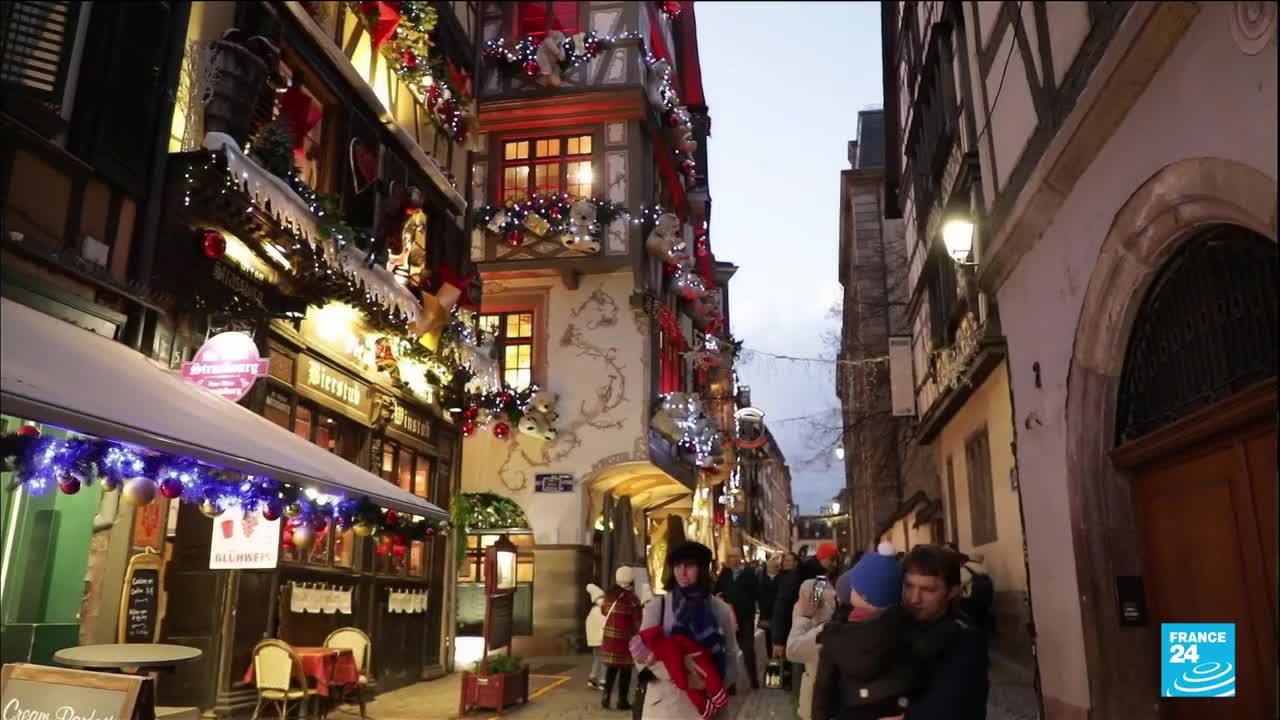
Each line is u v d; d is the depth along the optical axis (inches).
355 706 357.1
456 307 488.7
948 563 125.7
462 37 545.0
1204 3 153.7
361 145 404.8
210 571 288.2
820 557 280.2
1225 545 178.9
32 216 217.9
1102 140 203.6
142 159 255.6
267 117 318.0
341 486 211.8
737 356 834.8
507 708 351.3
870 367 989.8
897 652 122.1
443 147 518.9
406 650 428.8
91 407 150.8
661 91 749.3
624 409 665.6
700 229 987.9
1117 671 213.8
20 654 232.1
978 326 452.4
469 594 495.2
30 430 180.5
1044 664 261.6
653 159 747.4
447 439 496.1
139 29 257.1
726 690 169.6
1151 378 208.4
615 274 687.7
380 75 434.0
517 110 704.4
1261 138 137.0
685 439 765.3
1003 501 471.8
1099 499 220.7
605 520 724.0
